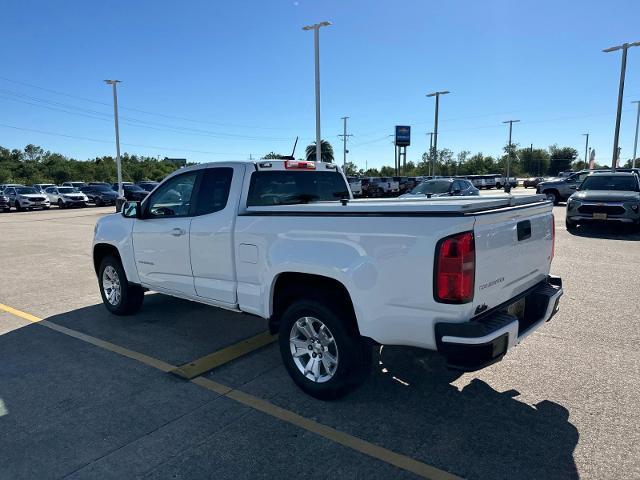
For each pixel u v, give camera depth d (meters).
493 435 3.26
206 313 6.27
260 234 4.06
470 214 3.04
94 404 3.79
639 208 12.46
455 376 4.19
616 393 3.81
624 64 26.34
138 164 98.62
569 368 4.29
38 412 3.67
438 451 3.08
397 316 3.24
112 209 31.81
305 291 3.82
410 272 3.14
